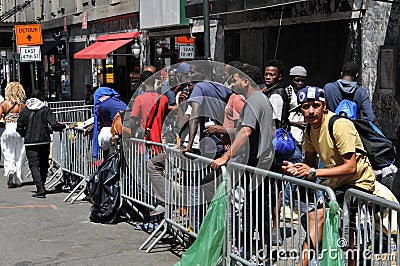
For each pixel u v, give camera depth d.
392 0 9.87
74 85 27.91
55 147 12.16
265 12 13.62
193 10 13.95
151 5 18.30
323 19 11.76
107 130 9.30
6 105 11.91
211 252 5.93
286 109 7.07
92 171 10.00
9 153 11.81
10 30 28.58
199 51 16.55
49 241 7.84
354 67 7.91
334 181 5.26
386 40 10.25
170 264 6.78
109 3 23.11
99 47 21.89
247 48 14.53
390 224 4.22
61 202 10.30
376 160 5.85
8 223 8.84
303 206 5.14
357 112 7.83
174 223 7.11
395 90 9.88
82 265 6.84
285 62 13.12
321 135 5.16
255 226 5.58
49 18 31.09
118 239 7.86
